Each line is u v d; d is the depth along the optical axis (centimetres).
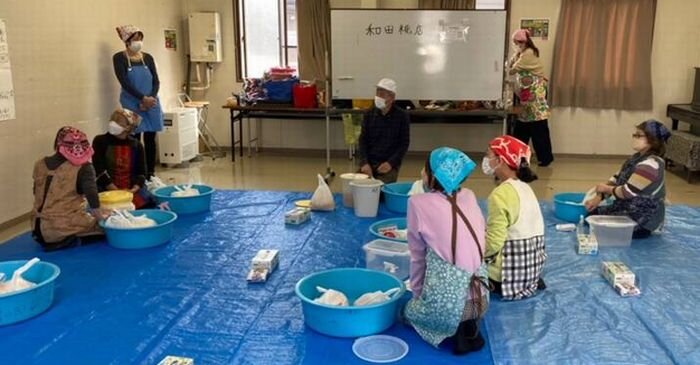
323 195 422
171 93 730
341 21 587
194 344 233
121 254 334
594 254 340
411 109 620
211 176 628
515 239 273
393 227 357
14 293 244
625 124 721
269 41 762
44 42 486
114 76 601
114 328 245
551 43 716
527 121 670
